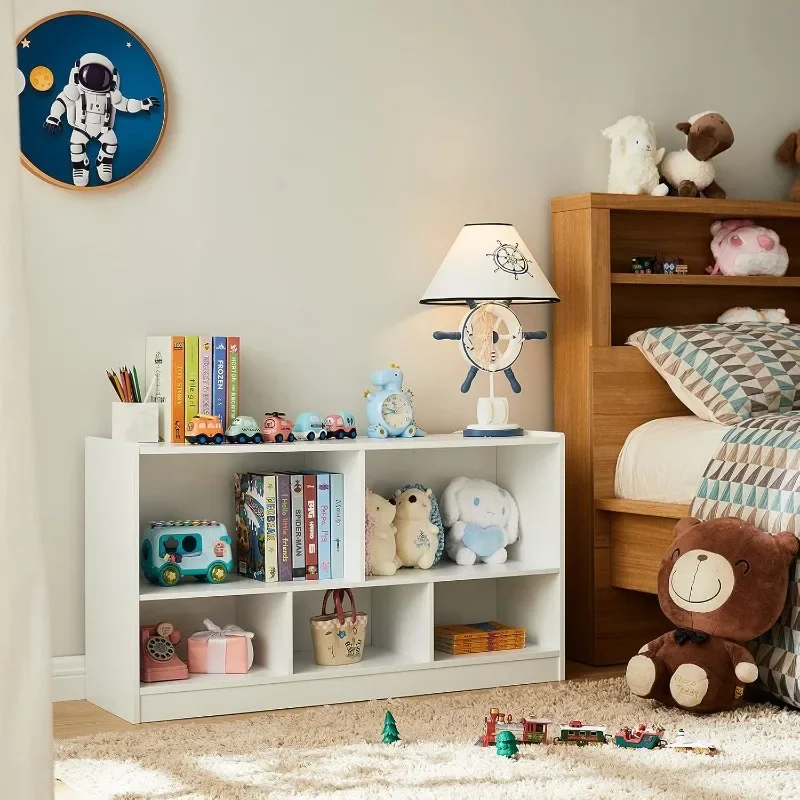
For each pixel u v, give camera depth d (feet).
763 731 7.48
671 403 10.62
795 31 12.34
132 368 9.12
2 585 2.38
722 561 8.03
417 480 10.14
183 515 9.19
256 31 9.56
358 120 10.00
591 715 7.98
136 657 7.98
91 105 8.91
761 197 12.22
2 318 2.40
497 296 9.48
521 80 10.78
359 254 10.01
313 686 8.59
